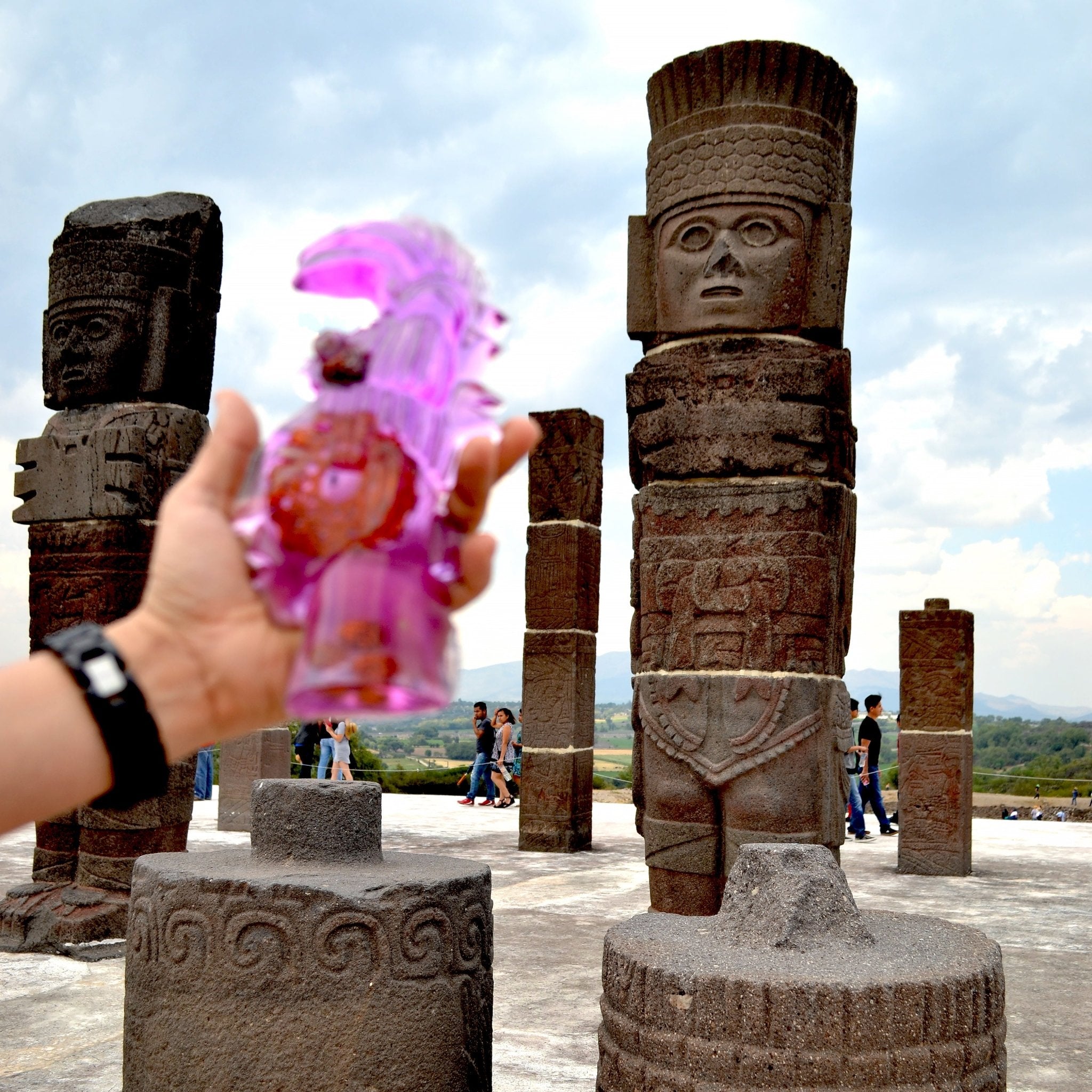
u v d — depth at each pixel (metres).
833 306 5.44
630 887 8.28
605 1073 3.04
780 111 5.50
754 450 5.33
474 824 12.55
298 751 14.81
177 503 0.97
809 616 5.25
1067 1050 4.57
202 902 3.52
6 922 6.37
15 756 0.87
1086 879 8.99
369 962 3.42
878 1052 2.70
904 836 9.27
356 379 0.96
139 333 7.01
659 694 5.46
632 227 5.91
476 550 0.98
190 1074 3.47
